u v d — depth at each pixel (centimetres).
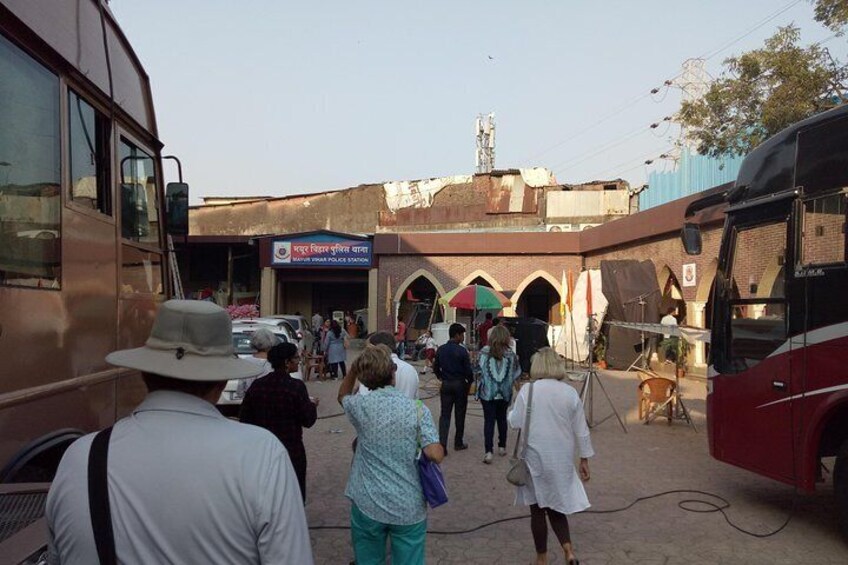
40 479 329
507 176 3566
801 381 568
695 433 1045
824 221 554
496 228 3556
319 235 2942
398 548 381
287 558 172
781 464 588
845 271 529
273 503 172
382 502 377
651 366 2027
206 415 183
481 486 745
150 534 165
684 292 1884
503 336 864
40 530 210
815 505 668
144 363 182
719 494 708
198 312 191
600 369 2034
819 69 1391
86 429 372
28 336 310
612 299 2030
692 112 1633
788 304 585
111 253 423
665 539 573
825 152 562
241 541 169
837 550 543
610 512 648
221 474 169
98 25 413
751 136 1549
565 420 487
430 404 1393
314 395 1498
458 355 916
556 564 521
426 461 380
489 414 857
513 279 2839
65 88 361
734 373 653
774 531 590
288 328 1597
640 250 2205
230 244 3155
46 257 331
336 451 922
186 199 562
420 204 3719
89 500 166
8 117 300
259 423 515
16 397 295
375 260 2931
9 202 298
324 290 3347
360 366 400
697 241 739
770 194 626
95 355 389
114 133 439
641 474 794
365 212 3841
